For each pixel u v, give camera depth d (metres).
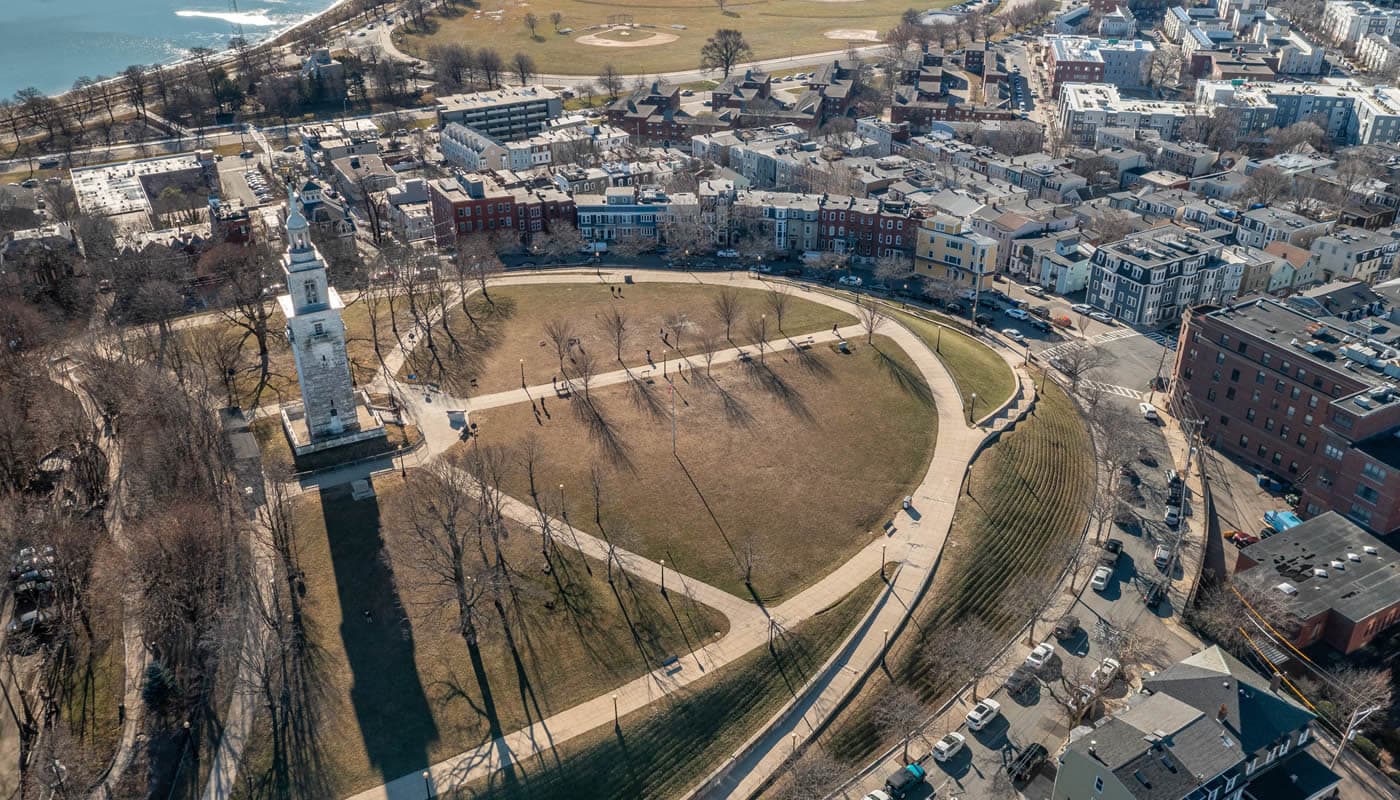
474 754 136.38
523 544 172.62
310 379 191.38
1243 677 135.62
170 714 141.00
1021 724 147.88
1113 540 187.00
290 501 178.38
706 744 142.50
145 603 151.75
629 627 156.75
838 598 163.88
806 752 141.75
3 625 160.75
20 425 193.62
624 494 186.38
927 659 157.00
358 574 164.88
